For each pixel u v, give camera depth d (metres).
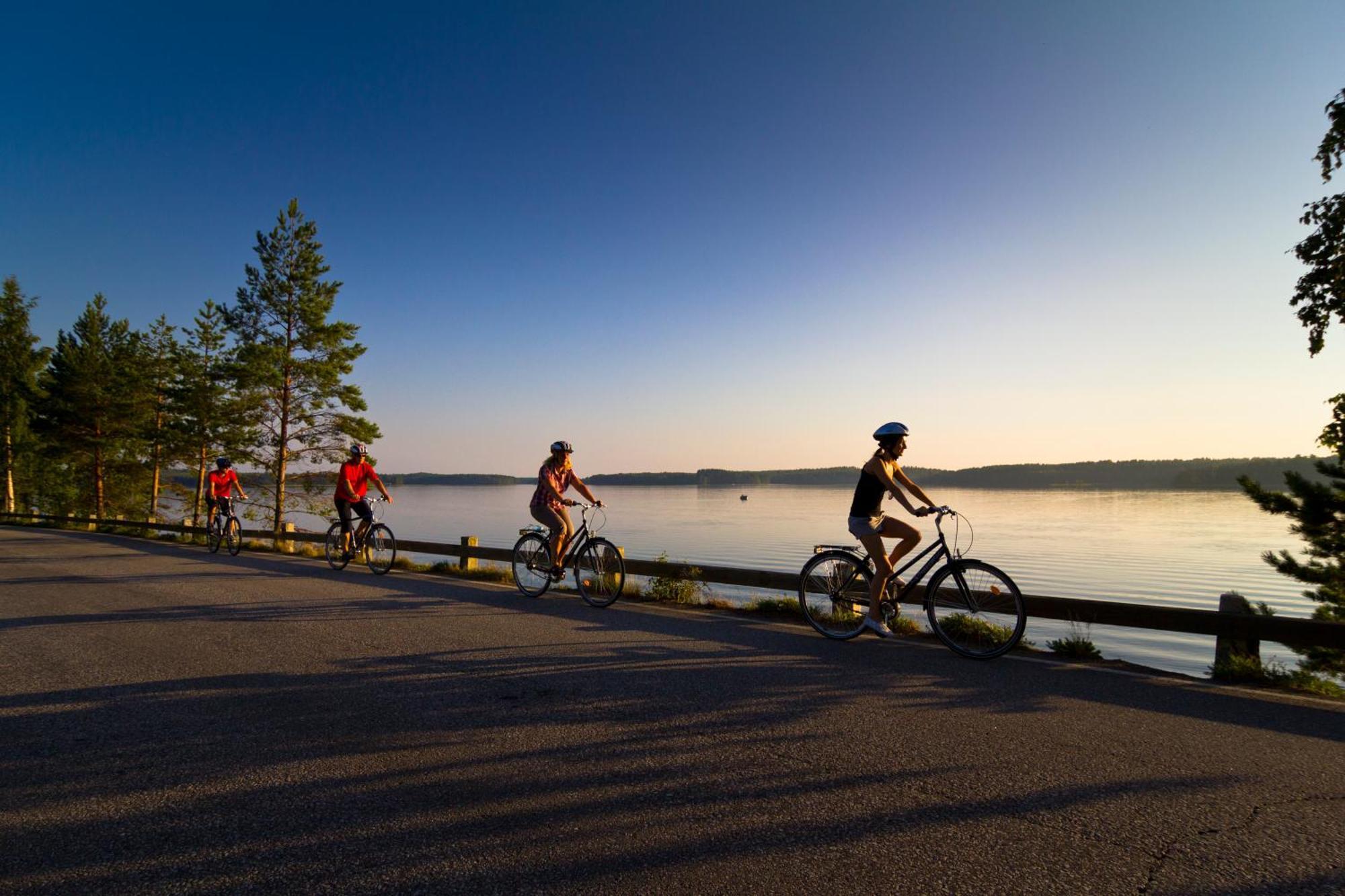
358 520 12.65
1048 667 5.32
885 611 6.14
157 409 41.22
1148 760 3.52
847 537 67.12
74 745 3.82
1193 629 5.54
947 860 2.58
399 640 6.32
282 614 7.63
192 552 15.82
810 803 3.06
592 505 8.52
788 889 2.40
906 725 4.04
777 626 6.94
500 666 5.40
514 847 2.71
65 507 49.09
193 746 3.79
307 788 3.26
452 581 10.54
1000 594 5.58
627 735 3.92
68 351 40.81
